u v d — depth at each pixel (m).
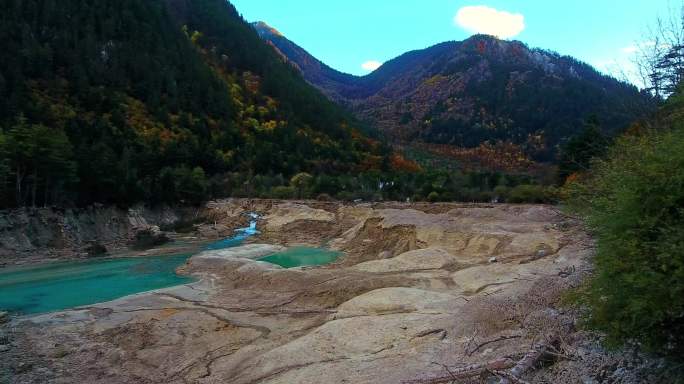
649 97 17.41
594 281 7.79
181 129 86.38
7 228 40.00
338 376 12.11
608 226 7.62
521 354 10.30
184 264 35.47
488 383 9.44
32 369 16.50
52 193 47.56
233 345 17.84
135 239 48.34
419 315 16.84
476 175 71.69
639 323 6.91
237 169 85.50
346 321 16.52
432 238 36.44
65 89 74.81
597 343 9.64
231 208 66.19
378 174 85.38
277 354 14.64
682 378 7.02
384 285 23.42
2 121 55.31
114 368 16.59
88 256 39.56
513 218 40.28
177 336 18.97
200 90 102.12
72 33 86.81
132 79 90.88
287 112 118.06
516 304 14.80
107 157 53.94
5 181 42.25
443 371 10.76
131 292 27.75
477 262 28.59
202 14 147.75
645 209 7.01
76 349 18.25
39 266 35.38
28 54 73.12
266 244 44.62
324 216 55.56
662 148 7.26
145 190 58.47
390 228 40.38
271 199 69.38
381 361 12.69
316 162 95.00
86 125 65.38
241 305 23.22
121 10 101.56
